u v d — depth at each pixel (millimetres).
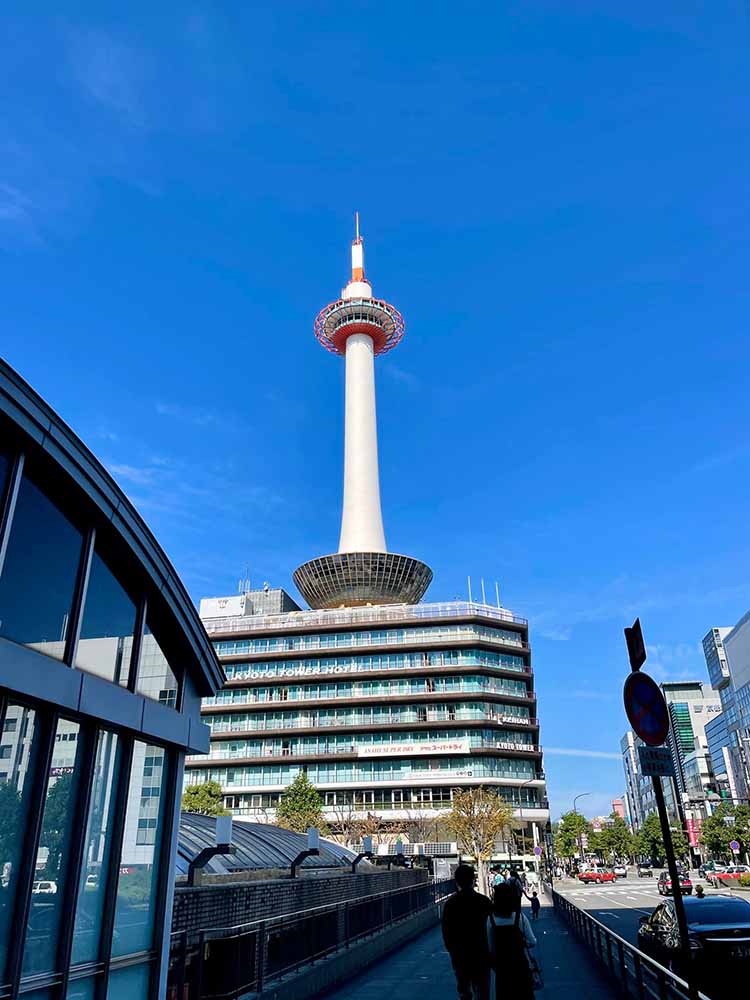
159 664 10539
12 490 7336
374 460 124250
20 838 7074
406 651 89938
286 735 86500
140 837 9602
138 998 9156
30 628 7504
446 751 81250
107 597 9195
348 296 137375
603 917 34531
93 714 8281
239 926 11352
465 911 8898
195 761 87312
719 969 11938
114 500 8945
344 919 17328
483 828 68562
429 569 118125
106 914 8531
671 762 8227
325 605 117188
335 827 75125
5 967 6695
